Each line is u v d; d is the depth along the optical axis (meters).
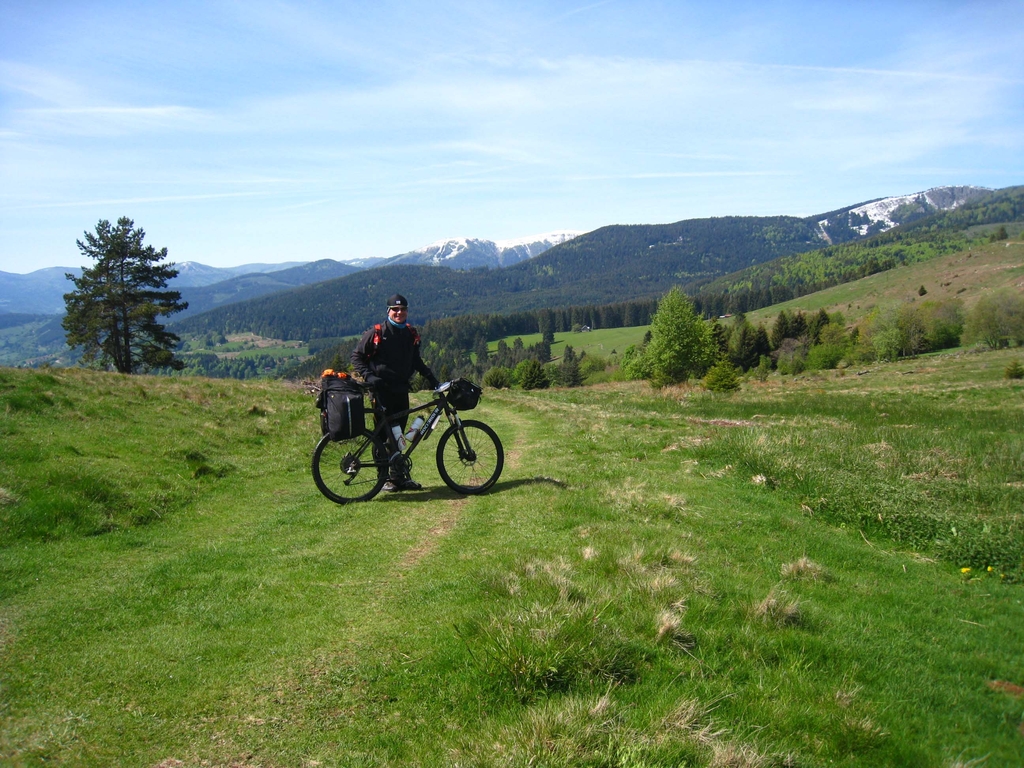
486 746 3.13
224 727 3.32
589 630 4.09
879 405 28.78
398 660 3.99
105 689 3.61
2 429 8.88
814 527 7.92
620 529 6.74
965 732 3.62
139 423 11.10
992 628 5.29
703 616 4.67
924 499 9.12
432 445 12.34
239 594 5.03
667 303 66.44
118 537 6.45
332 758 3.11
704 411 26.88
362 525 6.96
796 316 137.38
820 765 3.14
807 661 4.20
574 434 14.59
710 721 3.38
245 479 9.32
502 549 6.08
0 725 3.19
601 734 3.18
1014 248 167.25
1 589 4.90
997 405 28.00
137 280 47.16
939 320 100.19
